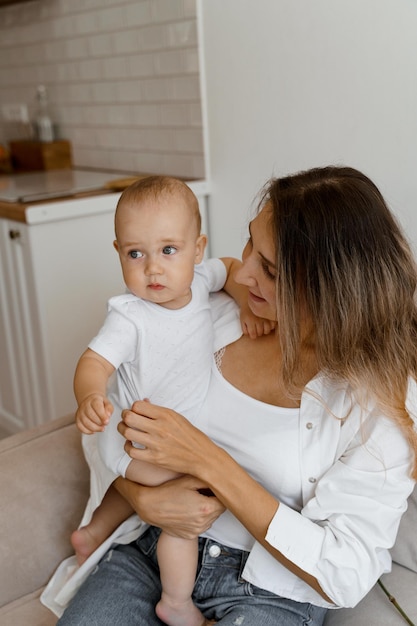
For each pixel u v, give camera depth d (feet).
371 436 3.73
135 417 3.92
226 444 4.17
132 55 8.92
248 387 4.18
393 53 6.12
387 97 6.28
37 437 5.22
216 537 4.21
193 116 8.30
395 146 6.33
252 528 3.79
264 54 7.27
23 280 7.93
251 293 4.10
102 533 4.63
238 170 8.02
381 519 3.69
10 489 4.83
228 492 3.79
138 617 4.14
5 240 8.00
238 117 7.80
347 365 3.67
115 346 4.00
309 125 7.06
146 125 9.08
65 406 8.30
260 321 4.28
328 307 3.63
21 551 4.75
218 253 8.66
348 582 3.64
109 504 4.64
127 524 4.57
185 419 3.96
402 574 4.43
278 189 3.83
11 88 11.49
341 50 6.54
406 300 3.75
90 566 4.52
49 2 10.02
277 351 4.17
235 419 4.13
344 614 4.25
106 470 4.47
